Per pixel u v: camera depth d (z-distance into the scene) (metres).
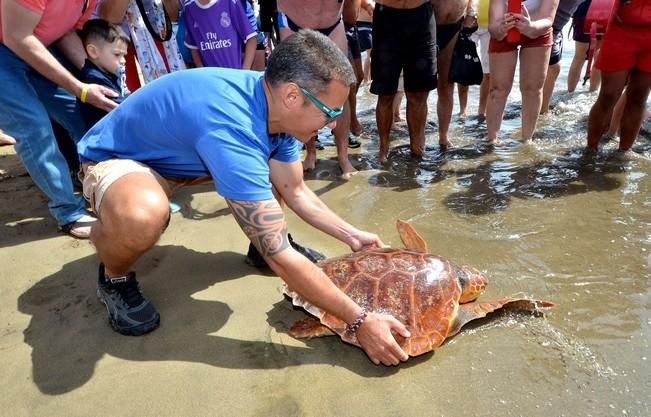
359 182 3.86
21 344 2.15
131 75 3.78
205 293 2.48
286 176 2.35
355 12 4.76
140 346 2.11
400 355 1.87
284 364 1.98
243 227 1.80
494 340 2.08
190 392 1.85
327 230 2.46
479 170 3.98
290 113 1.77
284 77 1.69
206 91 1.85
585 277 2.47
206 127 1.79
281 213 1.78
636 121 3.94
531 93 4.31
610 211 3.13
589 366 1.90
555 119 5.23
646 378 1.83
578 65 6.07
